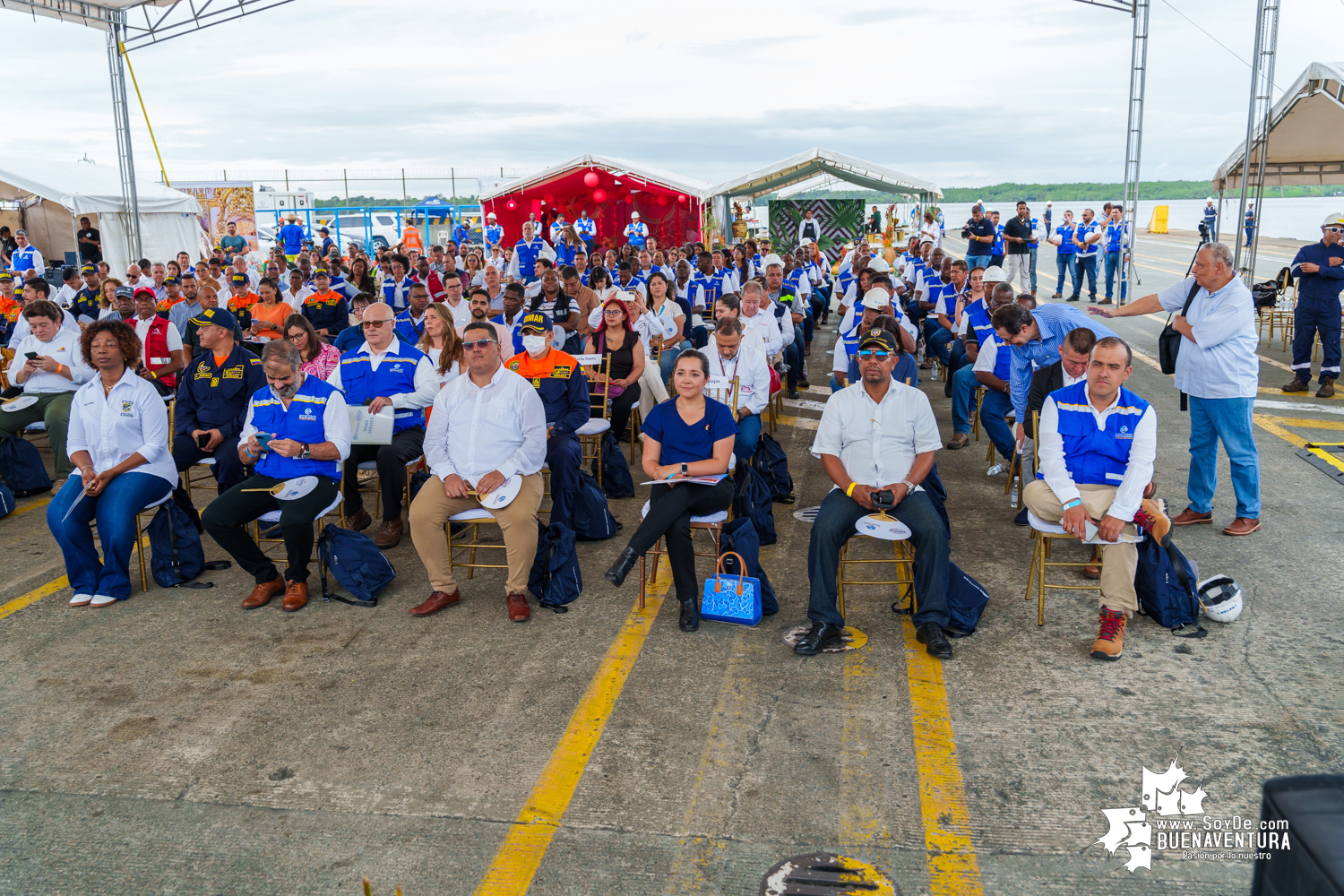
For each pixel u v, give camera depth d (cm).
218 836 292
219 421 583
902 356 700
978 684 381
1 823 300
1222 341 518
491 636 441
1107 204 1786
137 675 405
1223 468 677
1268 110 1145
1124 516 400
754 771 322
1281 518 565
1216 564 498
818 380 1142
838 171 2458
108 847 287
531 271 1803
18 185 1745
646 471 454
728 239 3008
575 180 2559
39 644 438
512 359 611
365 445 577
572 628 449
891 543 560
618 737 346
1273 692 365
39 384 699
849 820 294
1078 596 473
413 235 2769
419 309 880
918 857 276
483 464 470
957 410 787
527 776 321
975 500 640
